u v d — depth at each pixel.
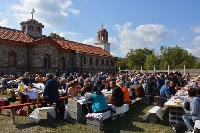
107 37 47.69
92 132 7.21
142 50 79.44
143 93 12.68
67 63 29.58
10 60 21.95
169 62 68.38
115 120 8.90
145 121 8.88
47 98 8.88
